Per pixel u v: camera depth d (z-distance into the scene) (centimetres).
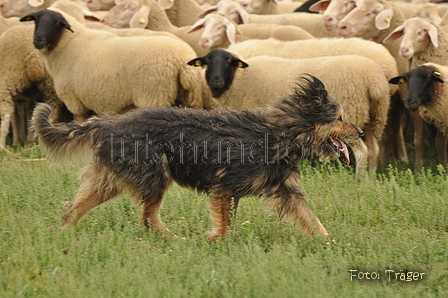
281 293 674
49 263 761
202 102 1508
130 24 1892
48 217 952
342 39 1519
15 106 1709
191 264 763
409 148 1733
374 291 706
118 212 965
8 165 1300
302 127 898
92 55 1495
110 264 737
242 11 1998
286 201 916
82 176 934
